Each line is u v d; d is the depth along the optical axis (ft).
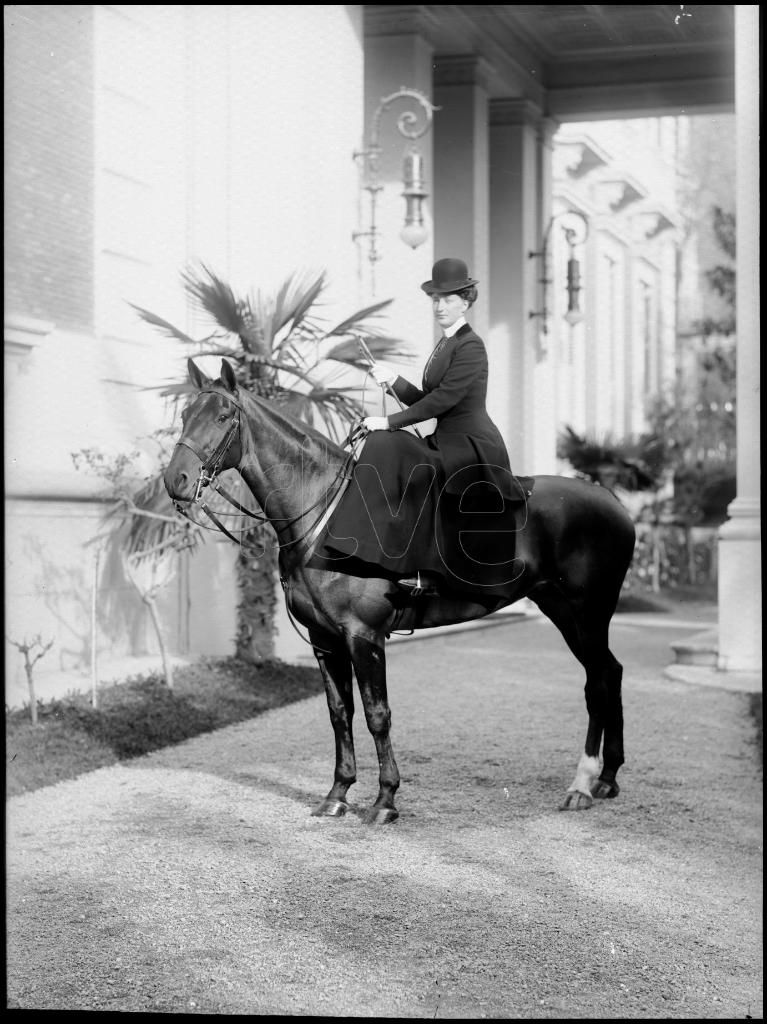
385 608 15.28
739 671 28.53
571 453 53.72
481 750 20.33
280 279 29.84
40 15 24.64
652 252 77.30
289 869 13.83
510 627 41.27
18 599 23.26
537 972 11.04
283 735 21.66
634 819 15.99
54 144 24.98
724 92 44.39
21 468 23.43
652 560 58.29
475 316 41.37
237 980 10.86
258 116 29.86
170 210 28.96
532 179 45.93
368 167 35.58
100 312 26.27
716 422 70.90
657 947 11.64
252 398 15.31
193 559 28.60
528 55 44.27
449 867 13.92
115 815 16.17
